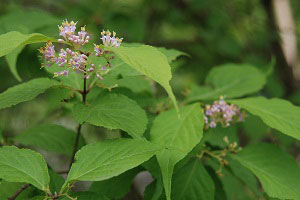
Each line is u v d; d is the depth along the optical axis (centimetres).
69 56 75
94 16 153
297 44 195
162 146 73
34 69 110
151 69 68
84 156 73
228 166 91
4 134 142
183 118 79
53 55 76
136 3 194
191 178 84
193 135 77
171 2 196
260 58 179
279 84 156
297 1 204
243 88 101
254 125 107
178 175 84
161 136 77
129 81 93
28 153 74
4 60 119
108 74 80
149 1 194
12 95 78
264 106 83
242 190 113
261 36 181
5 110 146
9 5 159
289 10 186
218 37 182
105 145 73
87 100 81
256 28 185
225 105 88
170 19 192
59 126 96
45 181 73
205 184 83
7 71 134
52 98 105
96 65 80
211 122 87
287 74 179
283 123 81
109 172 71
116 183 87
